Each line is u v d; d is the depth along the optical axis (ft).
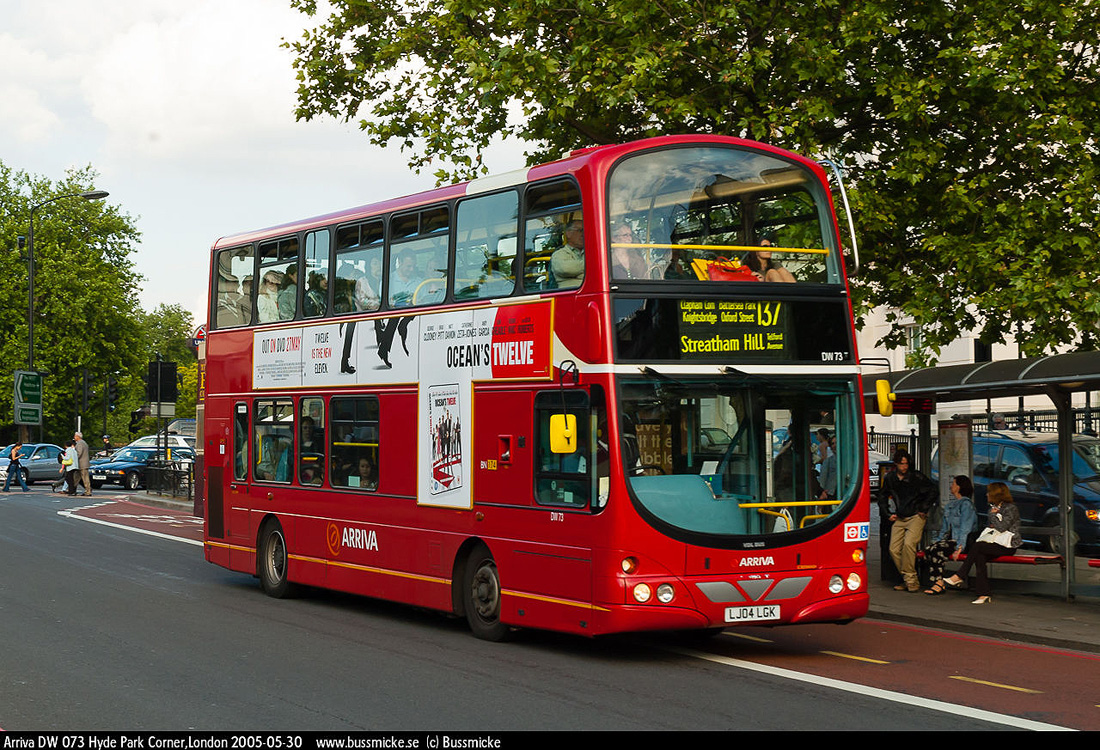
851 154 63.00
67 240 239.50
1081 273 54.90
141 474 153.99
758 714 29.25
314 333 50.90
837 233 39.14
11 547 71.87
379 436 46.42
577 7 58.80
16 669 34.91
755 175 38.29
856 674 35.06
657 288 36.29
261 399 54.90
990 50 55.67
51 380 225.15
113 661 36.35
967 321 59.16
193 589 55.36
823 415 37.73
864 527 37.83
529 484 38.63
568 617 36.70
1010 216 56.95
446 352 42.78
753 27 58.23
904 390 54.60
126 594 52.60
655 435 35.70
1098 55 61.46
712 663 36.76
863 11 55.62
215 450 58.85
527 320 39.01
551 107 59.36
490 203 41.45
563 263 37.76
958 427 56.44
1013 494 63.31
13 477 168.25
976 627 44.45
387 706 30.07
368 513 46.85
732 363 36.78
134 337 242.99
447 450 42.57
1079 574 58.59
